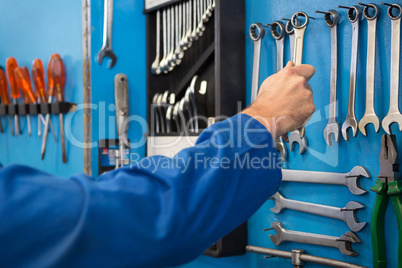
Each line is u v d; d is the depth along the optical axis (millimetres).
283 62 1281
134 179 455
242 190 499
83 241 392
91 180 448
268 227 1337
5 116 2094
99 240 399
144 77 1693
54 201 391
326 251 1187
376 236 1021
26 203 383
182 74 1670
